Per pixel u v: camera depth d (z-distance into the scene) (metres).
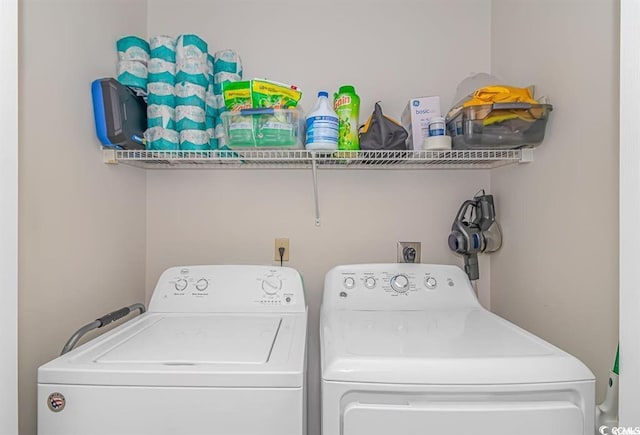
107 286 1.42
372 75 1.75
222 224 1.75
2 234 0.73
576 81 1.15
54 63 1.12
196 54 1.44
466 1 1.75
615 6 0.99
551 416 0.80
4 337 0.73
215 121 1.54
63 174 1.16
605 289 1.03
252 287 1.45
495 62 1.71
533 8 1.39
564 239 1.21
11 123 0.75
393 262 1.74
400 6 1.76
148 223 1.74
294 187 1.75
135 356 0.93
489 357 0.86
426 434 0.80
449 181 1.76
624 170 0.69
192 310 1.40
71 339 1.02
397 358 0.85
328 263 1.75
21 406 0.99
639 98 0.66
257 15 1.75
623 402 0.69
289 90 1.36
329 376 0.83
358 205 1.75
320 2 1.75
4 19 0.73
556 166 1.25
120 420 0.84
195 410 0.84
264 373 0.84
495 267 1.71
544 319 1.32
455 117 1.40
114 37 1.46
